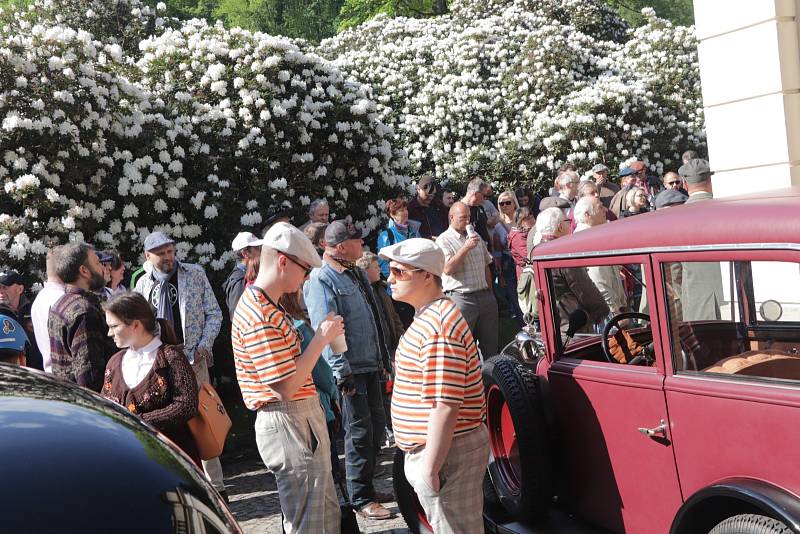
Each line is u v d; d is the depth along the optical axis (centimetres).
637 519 365
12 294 621
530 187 1706
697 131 1892
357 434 532
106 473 207
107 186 923
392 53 1923
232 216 1016
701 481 329
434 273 351
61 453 209
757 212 316
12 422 217
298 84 1131
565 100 1797
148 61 1100
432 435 333
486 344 788
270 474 649
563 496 414
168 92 1077
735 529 299
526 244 948
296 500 379
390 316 631
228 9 4125
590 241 387
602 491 385
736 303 322
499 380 426
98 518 193
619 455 371
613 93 1750
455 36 1950
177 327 627
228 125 1052
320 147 1188
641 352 376
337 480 507
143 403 406
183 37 1152
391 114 1791
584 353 404
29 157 843
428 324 340
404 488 473
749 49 798
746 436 309
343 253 539
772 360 310
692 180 799
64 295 490
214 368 877
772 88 784
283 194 1067
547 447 407
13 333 503
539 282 421
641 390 355
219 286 973
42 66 880
